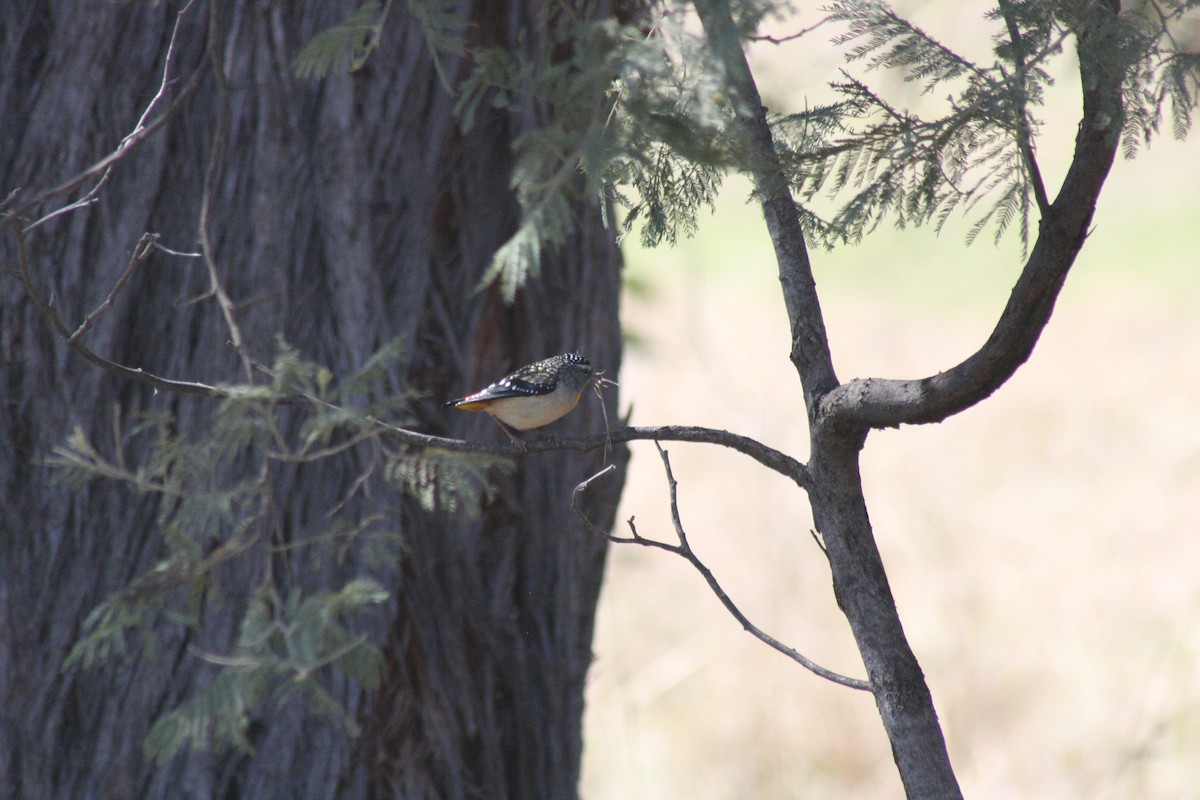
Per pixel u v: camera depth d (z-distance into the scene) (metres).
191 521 7.50
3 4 9.24
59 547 9.23
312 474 9.35
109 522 9.25
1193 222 44.97
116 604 7.59
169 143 9.31
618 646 20.62
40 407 9.19
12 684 9.19
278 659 7.45
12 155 9.19
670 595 22.03
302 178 9.40
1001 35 5.88
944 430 28.59
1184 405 28.86
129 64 9.24
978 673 18.38
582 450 7.32
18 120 9.21
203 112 9.31
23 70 9.26
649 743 17.80
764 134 5.94
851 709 18.20
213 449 8.62
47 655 9.21
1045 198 5.55
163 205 9.31
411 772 9.70
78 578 9.23
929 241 45.66
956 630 19.11
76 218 9.19
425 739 9.74
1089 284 41.12
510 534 10.37
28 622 9.19
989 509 23.67
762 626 20.19
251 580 9.24
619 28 5.12
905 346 35.25
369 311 9.47
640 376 28.70
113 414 9.28
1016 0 5.54
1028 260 5.65
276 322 9.31
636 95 4.94
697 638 20.28
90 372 9.21
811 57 6.30
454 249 10.00
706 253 43.84
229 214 9.31
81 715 9.27
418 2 6.45
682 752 17.61
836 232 5.99
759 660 19.36
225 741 9.03
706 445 26.94
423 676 9.74
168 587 7.64
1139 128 5.38
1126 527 22.56
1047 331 36.59
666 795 16.67
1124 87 5.34
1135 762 15.50
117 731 9.22
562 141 4.97
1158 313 37.12
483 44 9.72
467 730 9.98
